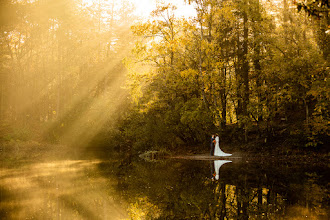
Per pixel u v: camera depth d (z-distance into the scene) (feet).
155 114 78.07
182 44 70.03
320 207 19.30
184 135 75.77
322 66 49.62
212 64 65.46
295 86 54.80
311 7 19.53
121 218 17.84
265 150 58.49
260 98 62.49
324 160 47.11
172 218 17.67
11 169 43.14
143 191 26.43
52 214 18.94
